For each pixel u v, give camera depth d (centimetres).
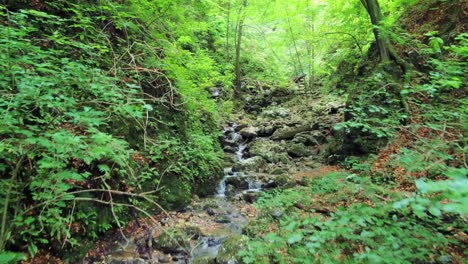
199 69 800
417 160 325
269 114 1368
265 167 866
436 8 743
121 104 357
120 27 588
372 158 646
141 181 513
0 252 250
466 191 120
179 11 730
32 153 290
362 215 283
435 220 293
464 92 509
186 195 627
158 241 446
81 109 395
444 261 263
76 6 518
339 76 1384
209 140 711
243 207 630
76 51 503
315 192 586
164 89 669
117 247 438
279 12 1314
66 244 390
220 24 1513
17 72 293
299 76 1798
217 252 438
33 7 478
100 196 442
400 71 714
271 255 337
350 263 259
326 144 995
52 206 353
